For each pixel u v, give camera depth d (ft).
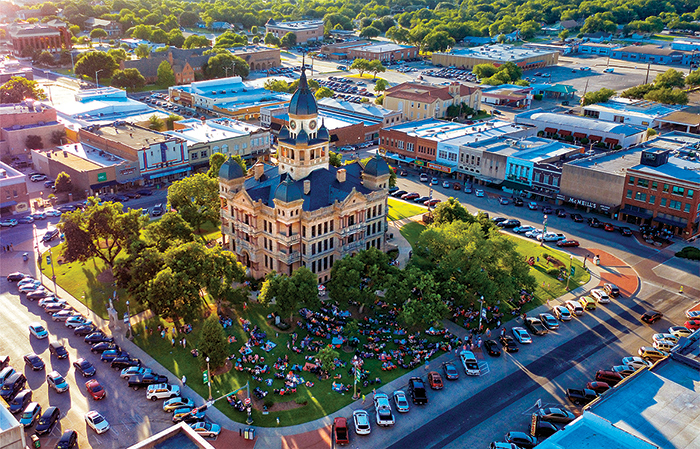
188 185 505.66
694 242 506.48
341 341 353.92
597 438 235.20
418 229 529.45
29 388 314.14
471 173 647.97
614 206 548.72
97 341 352.69
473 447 279.08
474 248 389.19
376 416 294.87
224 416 296.10
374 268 380.99
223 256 388.98
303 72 432.66
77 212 425.69
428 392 316.81
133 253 397.60
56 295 410.52
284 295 359.46
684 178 507.71
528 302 408.67
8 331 366.22
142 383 315.58
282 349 349.82
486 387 321.52
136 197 603.67
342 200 428.56
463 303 381.40
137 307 396.16
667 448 230.68
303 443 279.69
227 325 371.15
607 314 396.57
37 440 272.10
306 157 440.45
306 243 412.36
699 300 414.41
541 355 350.84
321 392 314.96
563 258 474.49
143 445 209.26
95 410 298.56
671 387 268.00
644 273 452.35
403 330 369.09
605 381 323.37
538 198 605.31
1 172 558.97
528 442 274.57
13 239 499.92
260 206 421.18
